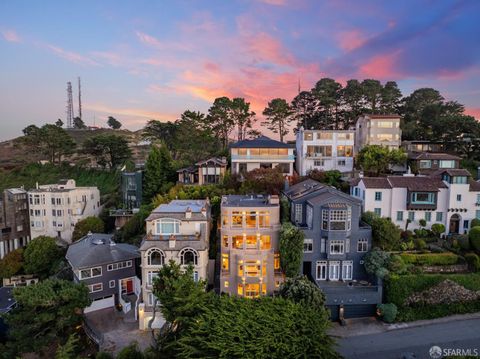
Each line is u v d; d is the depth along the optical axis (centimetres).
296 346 2294
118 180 8200
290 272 3666
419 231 4341
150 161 6341
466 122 6812
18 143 10488
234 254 3675
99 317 3906
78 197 6575
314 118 8925
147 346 3238
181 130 7675
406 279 3528
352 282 3797
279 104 8544
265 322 2467
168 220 3738
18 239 6512
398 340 3141
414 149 7275
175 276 2814
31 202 6525
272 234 3803
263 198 4403
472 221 4375
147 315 3559
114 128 16062
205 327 2439
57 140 9138
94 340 3491
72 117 16462
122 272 4319
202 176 6259
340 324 3450
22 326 3300
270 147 6362
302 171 6738
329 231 3769
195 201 4538
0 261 5391
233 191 5328
